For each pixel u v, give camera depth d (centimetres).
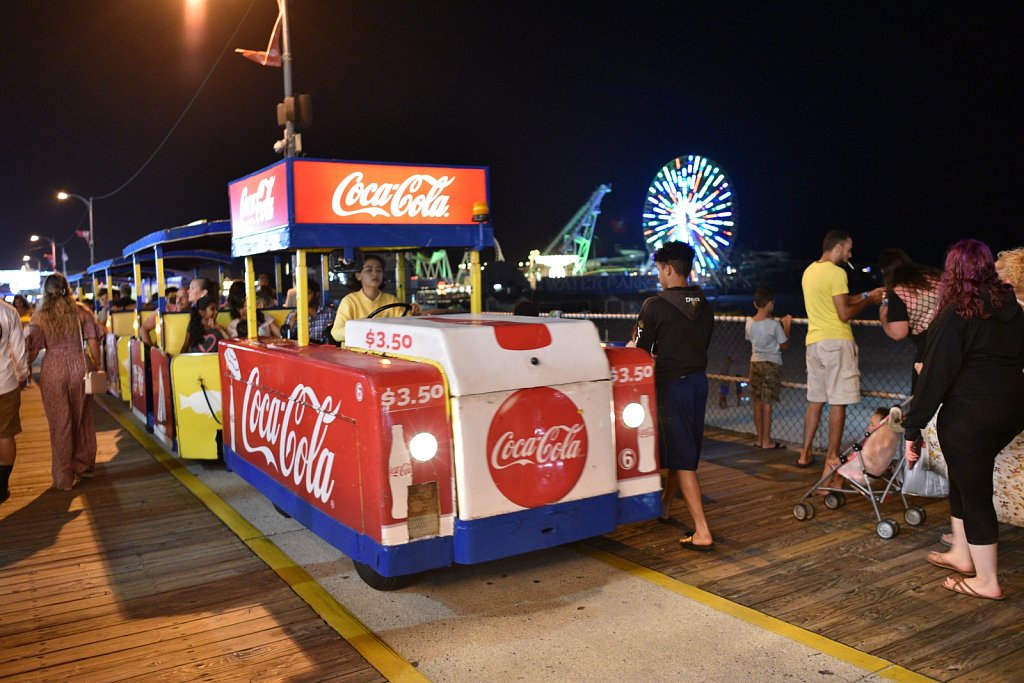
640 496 414
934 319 368
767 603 379
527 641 346
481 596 397
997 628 346
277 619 374
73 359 622
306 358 418
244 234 550
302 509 427
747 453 703
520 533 369
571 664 323
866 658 321
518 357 371
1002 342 358
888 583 400
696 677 310
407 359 385
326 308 625
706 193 9762
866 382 1477
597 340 397
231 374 548
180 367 671
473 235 519
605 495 396
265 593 406
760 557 441
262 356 480
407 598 396
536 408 371
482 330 368
